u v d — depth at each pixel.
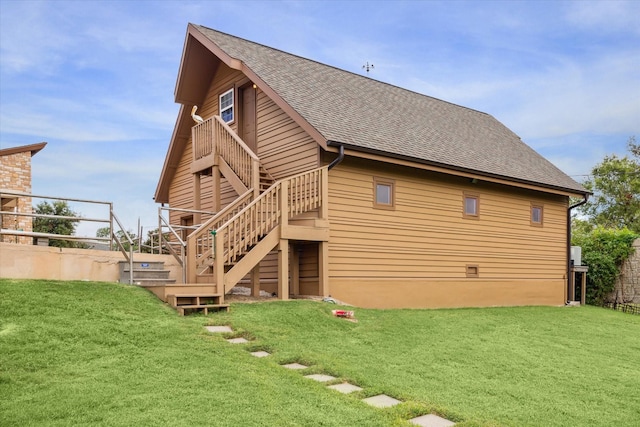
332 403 5.07
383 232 12.63
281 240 10.38
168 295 8.46
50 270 9.23
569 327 11.73
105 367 5.63
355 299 11.91
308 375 6.12
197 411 4.59
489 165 15.01
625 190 35.84
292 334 7.88
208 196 16.16
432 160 12.92
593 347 9.48
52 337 6.31
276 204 10.50
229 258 9.52
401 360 7.15
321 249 11.08
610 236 21.12
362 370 6.42
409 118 15.71
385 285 12.55
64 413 4.39
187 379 5.41
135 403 4.68
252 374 5.75
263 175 13.03
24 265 8.96
